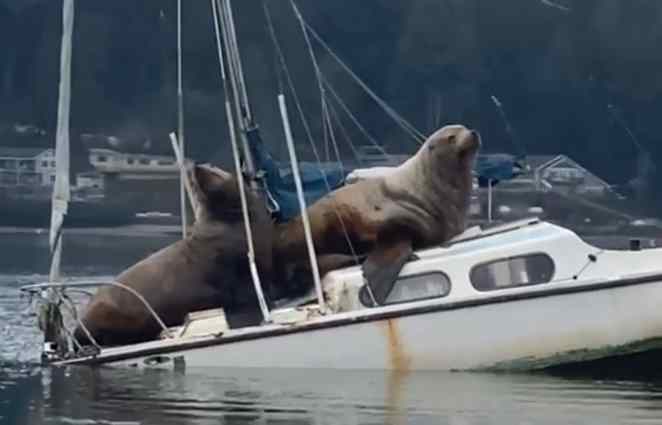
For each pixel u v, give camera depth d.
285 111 49.06
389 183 49.72
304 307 47.59
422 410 40.22
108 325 50.41
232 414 39.75
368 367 45.84
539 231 46.97
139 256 131.12
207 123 172.38
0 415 39.91
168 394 42.75
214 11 52.31
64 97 53.03
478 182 54.75
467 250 46.97
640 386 44.22
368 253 49.41
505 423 38.53
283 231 50.34
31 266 113.44
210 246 50.22
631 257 46.09
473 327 45.69
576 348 45.62
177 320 50.47
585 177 181.00
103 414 39.97
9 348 55.72
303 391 42.91
